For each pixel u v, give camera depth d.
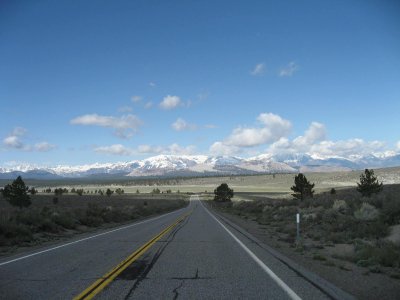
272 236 21.81
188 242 18.27
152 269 11.30
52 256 13.97
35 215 23.80
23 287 9.02
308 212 30.33
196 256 13.84
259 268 11.50
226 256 13.85
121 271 10.98
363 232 17.59
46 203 79.81
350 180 182.38
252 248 16.08
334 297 8.12
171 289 8.84
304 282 9.55
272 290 8.74
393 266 11.60
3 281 9.68
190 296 8.23
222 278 10.05
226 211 63.59
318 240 18.62
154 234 22.64
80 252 14.97
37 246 17.66
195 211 64.06
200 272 10.87
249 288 8.94
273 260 12.97
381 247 13.80
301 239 17.89
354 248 14.34
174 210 75.56
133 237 20.92
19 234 19.45
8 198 55.78
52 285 9.22
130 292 8.55
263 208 46.88
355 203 25.41
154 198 150.50
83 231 26.42
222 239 19.66
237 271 11.02
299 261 12.97
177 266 11.82
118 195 176.12
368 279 10.02
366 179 40.28
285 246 17.30
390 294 8.48
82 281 9.66
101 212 36.22
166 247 16.36
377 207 22.75
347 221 20.41
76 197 124.25
